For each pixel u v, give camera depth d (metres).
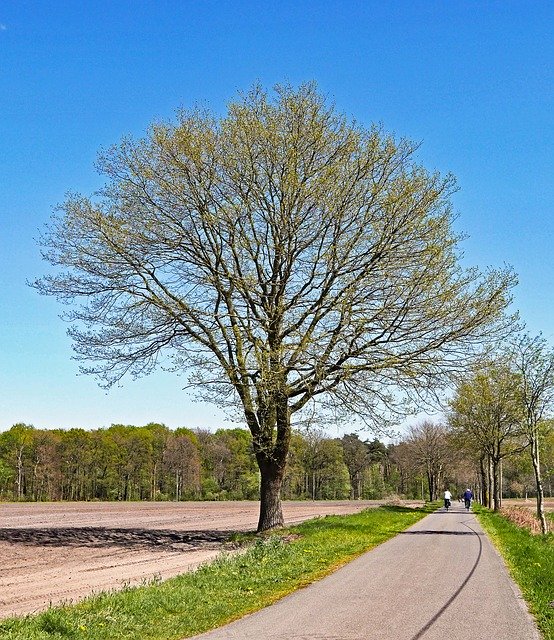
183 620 10.68
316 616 10.97
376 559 18.92
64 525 35.94
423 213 25.45
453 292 24.98
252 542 24.62
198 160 25.64
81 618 10.62
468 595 13.12
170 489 104.94
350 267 25.81
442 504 80.31
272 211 26.36
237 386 26.00
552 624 10.51
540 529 30.81
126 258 26.06
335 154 26.27
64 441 95.88
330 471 107.75
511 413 48.25
